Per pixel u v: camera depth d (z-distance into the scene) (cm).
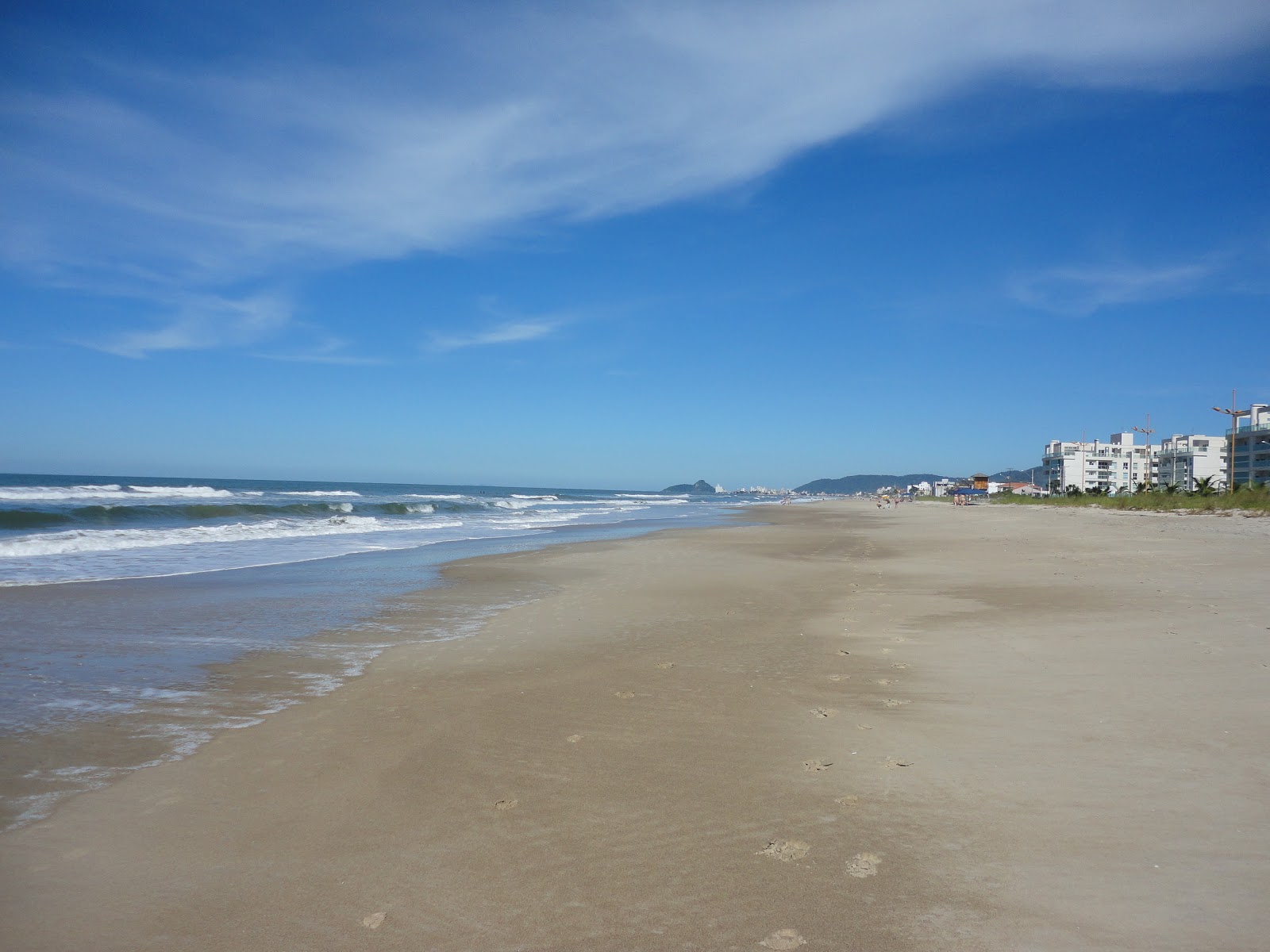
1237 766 421
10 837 377
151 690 649
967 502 9319
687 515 5284
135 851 362
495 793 427
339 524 2884
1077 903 296
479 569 1583
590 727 541
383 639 872
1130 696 562
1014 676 642
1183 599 975
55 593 1155
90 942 288
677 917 298
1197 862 322
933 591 1191
